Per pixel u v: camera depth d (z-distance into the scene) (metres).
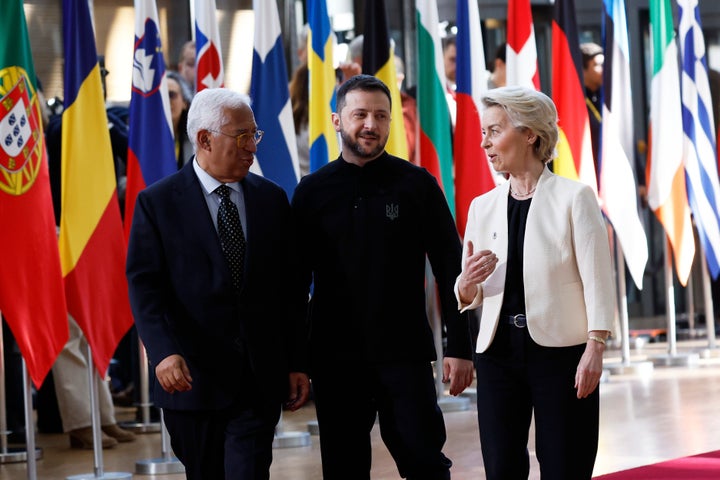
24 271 7.91
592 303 5.15
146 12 9.17
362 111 5.93
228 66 14.72
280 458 9.13
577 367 5.21
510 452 5.36
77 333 10.17
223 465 5.75
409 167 6.11
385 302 5.93
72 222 8.52
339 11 14.87
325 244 6.00
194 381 5.63
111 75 14.05
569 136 11.58
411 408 5.90
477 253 5.34
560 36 11.62
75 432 10.20
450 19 16.30
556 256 5.25
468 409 11.35
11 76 7.94
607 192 12.07
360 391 6.02
